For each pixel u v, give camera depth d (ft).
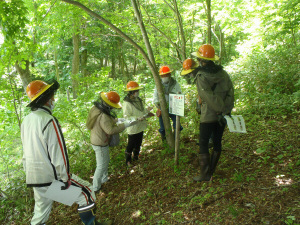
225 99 9.50
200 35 31.14
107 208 11.42
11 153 19.40
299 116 13.79
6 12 11.17
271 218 7.60
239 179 9.85
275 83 17.65
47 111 8.66
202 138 10.11
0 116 14.78
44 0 18.95
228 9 29.01
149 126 19.76
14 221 12.76
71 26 22.03
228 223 7.94
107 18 19.94
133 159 15.33
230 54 59.72
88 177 15.03
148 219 9.64
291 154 10.61
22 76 19.58
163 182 11.71
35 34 18.86
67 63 50.70
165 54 23.53
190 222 8.60
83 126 19.57
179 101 11.25
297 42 26.25
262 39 29.45
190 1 23.31
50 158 8.16
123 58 55.11
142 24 13.00
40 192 8.47
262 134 13.15
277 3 25.94
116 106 11.84
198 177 10.79
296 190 8.45
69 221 11.41
